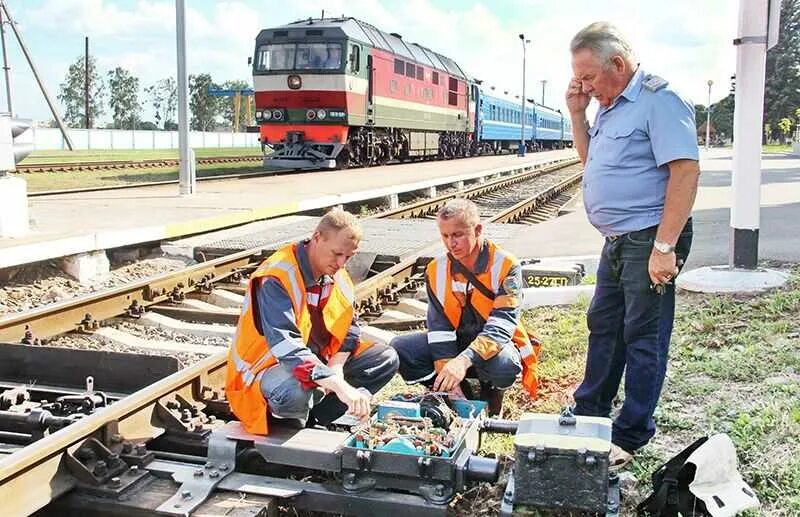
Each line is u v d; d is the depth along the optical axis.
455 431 3.75
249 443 3.80
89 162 28.81
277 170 26.12
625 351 4.23
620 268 3.98
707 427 4.36
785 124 92.88
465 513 3.69
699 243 10.26
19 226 9.39
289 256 3.95
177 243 10.74
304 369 3.73
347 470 3.57
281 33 24.72
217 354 5.11
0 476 3.19
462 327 4.67
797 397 4.59
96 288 8.99
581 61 3.84
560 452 3.22
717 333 6.00
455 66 39.66
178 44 15.23
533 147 65.06
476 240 4.48
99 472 3.59
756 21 7.16
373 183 19.39
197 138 67.00
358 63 25.02
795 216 12.74
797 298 6.57
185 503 3.41
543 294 7.47
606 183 3.92
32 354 4.95
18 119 9.47
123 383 4.80
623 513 3.55
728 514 3.33
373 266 9.75
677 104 3.73
